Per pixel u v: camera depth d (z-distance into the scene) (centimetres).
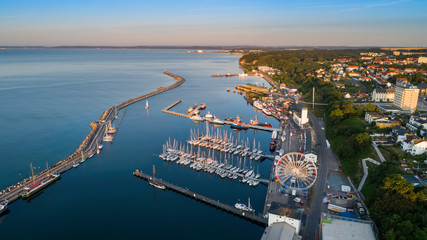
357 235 16138
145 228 19875
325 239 15788
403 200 17250
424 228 15150
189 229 19838
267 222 19775
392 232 15438
